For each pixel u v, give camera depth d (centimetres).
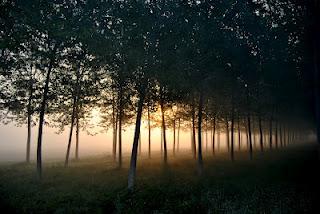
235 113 3991
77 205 1477
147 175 2738
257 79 3241
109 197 1443
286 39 2162
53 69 2738
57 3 2262
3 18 1473
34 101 2741
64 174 2814
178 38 2370
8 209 1310
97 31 2289
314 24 1485
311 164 2772
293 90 3183
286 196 1617
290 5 1658
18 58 2180
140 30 2189
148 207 1333
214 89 3133
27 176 2694
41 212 1338
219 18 2683
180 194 1599
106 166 3456
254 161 3588
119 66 2309
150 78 2330
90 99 3325
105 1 2314
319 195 1572
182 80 2589
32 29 1902
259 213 1364
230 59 2909
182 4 2473
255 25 2661
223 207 1427
